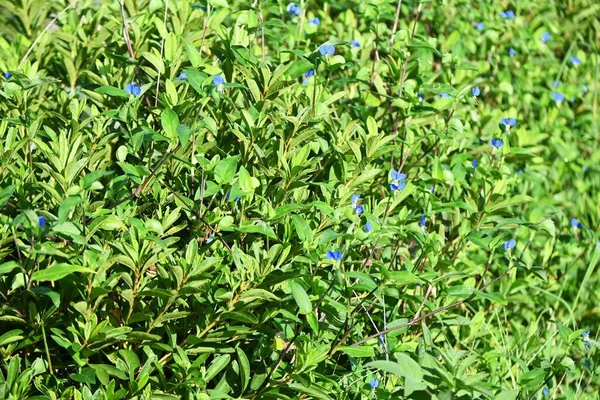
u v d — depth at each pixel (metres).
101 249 1.84
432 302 2.19
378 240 2.02
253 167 2.03
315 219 2.06
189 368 1.87
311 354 1.88
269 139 2.04
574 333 2.07
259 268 1.89
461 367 1.90
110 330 1.84
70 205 1.75
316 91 2.18
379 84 2.33
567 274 2.44
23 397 1.85
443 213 2.31
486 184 2.24
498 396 1.81
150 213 2.00
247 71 2.07
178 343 1.95
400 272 1.93
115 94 2.00
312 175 2.14
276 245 1.89
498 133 2.38
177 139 1.97
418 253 2.27
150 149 2.00
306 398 1.98
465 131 2.41
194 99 2.07
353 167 2.10
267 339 1.97
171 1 2.36
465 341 2.24
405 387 1.78
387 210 2.09
